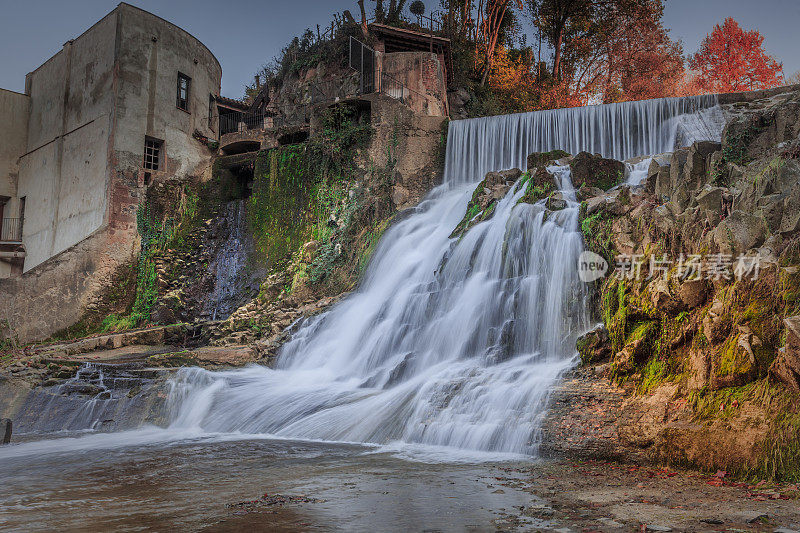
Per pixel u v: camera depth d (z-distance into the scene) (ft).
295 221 79.51
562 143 74.49
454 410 33.60
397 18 120.98
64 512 19.95
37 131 105.09
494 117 78.59
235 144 98.89
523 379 34.71
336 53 104.94
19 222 105.91
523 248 45.47
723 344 27.07
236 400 43.73
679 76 138.51
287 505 19.94
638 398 29.50
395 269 60.80
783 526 16.72
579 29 139.33
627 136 71.15
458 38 126.00
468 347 43.73
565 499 20.25
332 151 78.64
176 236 89.81
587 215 41.65
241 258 82.38
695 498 20.15
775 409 23.67
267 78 118.62
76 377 52.26
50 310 81.97
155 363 52.80
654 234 35.58
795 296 25.11
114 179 88.84
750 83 130.11
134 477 25.98
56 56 103.04
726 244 29.48
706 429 24.89
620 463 26.43
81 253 84.84
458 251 52.65
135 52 92.84
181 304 82.64
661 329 31.14
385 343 49.24
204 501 20.95
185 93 100.58
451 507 19.33
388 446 32.09
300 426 37.68
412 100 94.89
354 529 17.04
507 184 58.75
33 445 37.09
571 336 38.73
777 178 30.68
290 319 61.98
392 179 76.54
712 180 37.17
